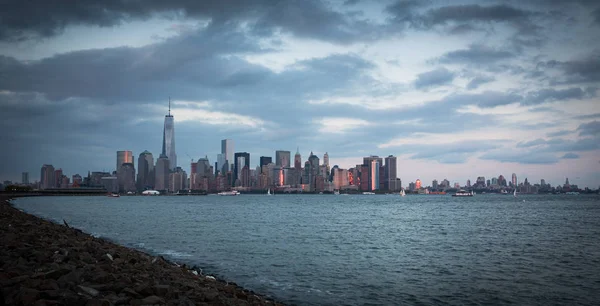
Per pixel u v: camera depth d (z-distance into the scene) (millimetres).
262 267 35625
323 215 129250
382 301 24891
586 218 111312
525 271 34562
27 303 11031
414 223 93562
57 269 15289
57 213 114938
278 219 106438
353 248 48938
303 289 27734
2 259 16766
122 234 62250
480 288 28328
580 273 33594
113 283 15039
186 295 16297
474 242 55781
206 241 54406
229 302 17219
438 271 34438
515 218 113000
